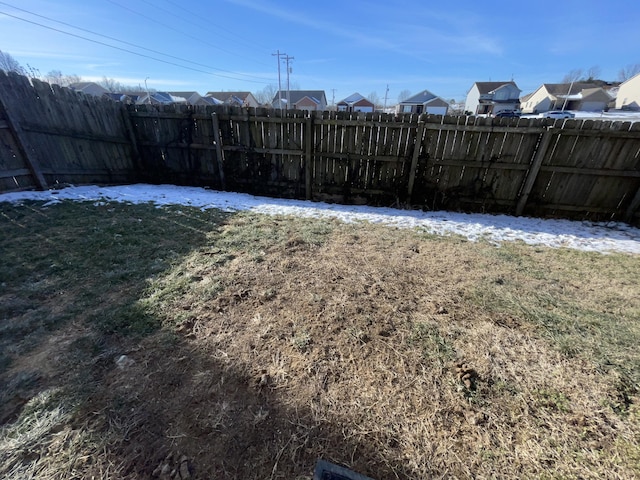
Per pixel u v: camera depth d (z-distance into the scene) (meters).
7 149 4.26
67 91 4.88
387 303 2.37
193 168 5.86
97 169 5.50
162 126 5.68
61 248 3.02
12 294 2.27
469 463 1.27
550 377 1.72
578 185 4.48
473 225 4.31
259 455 1.27
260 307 2.27
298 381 1.63
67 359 1.69
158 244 3.25
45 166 4.71
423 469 1.24
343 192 5.27
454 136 4.57
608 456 1.32
